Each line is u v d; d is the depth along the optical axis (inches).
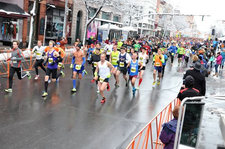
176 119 158.4
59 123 264.7
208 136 235.5
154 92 448.8
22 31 921.5
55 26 1120.8
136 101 377.1
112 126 270.4
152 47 1064.2
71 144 222.1
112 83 492.4
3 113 276.1
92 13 1396.4
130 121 289.9
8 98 327.9
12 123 253.3
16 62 356.2
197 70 269.3
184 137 140.9
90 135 243.6
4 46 817.5
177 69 797.9
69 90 400.2
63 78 489.4
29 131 239.5
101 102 350.0
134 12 1466.5
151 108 346.9
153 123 289.6
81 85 445.1
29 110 292.8
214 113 295.3
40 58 445.1
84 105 332.2
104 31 1362.0
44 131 242.7
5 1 812.6
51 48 362.3
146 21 2925.7
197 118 145.6
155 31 3225.9
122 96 398.6
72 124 265.3
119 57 456.1
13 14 773.3
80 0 1175.6
